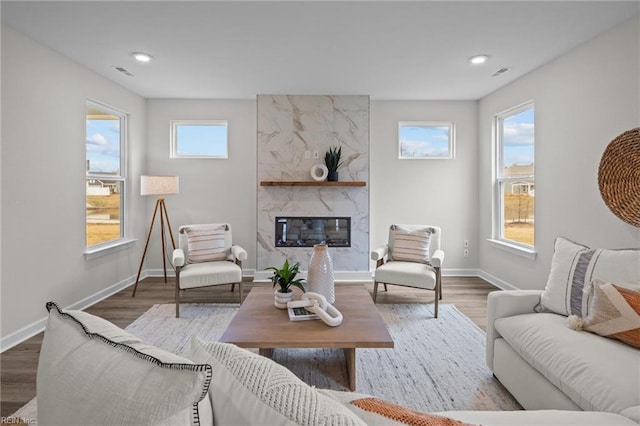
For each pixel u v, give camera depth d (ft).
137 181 15.79
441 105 16.83
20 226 9.52
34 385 7.29
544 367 5.57
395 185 16.94
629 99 8.70
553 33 9.59
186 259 13.05
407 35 9.82
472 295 13.80
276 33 9.72
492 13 8.59
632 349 5.31
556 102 11.32
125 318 11.18
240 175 16.81
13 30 9.29
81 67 12.00
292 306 8.11
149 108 16.49
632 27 8.64
